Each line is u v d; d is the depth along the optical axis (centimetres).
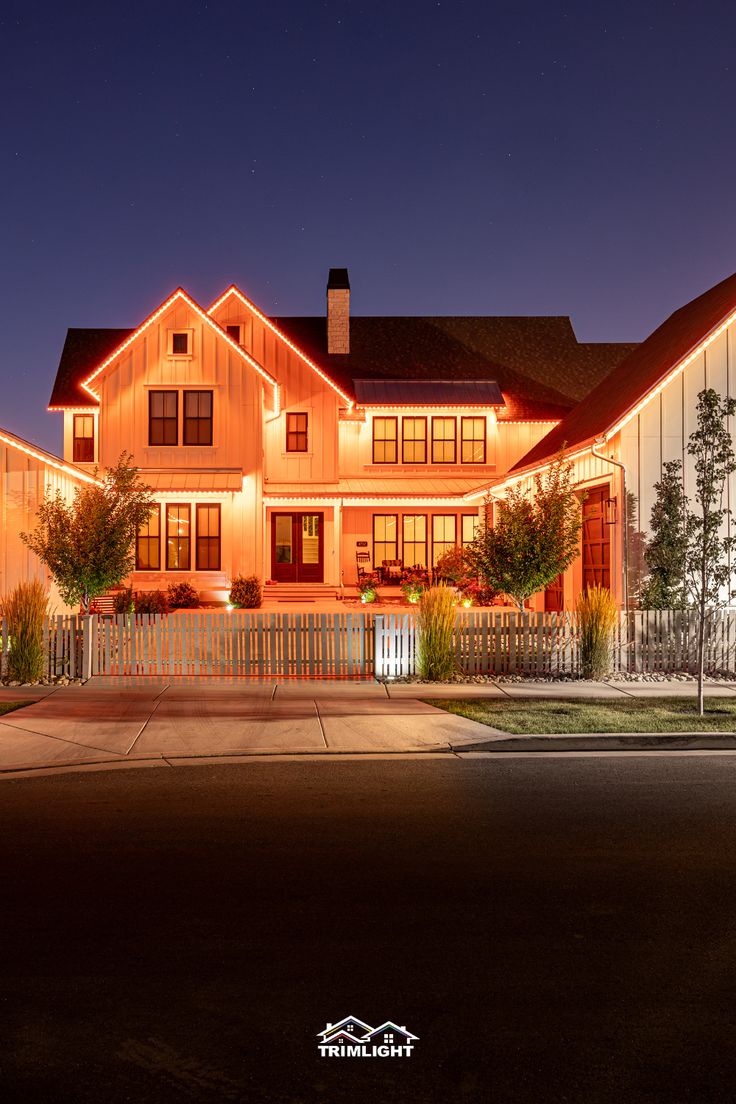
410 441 3356
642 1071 379
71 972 471
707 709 1290
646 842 696
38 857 660
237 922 536
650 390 1909
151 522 2830
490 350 3700
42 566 2102
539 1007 432
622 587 1912
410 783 895
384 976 465
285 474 3180
